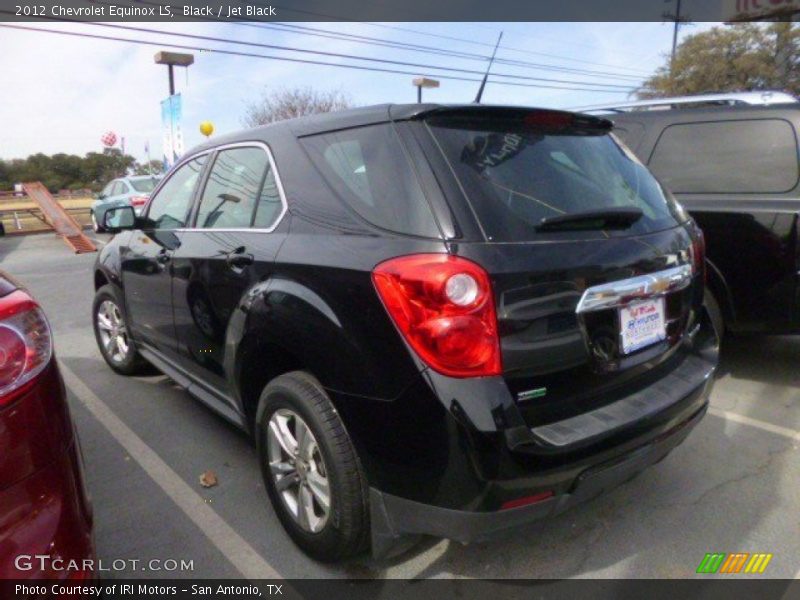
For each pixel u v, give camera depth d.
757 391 4.20
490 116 2.34
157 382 4.61
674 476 3.13
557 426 2.03
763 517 2.77
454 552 2.55
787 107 3.94
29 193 20.52
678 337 2.64
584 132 2.70
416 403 1.92
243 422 2.95
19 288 1.83
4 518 1.58
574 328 2.09
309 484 2.40
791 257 3.77
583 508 2.86
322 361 2.18
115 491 3.08
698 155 4.21
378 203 2.18
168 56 17.97
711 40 29.89
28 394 1.67
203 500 2.98
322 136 2.56
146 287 3.75
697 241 2.84
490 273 1.90
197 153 3.56
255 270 2.59
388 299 1.97
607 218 2.30
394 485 2.05
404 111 2.25
